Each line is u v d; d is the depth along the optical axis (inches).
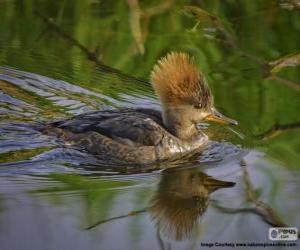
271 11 698.2
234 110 560.4
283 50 647.8
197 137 521.0
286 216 422.3
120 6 714.8
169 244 395.9
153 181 459.8
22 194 434.9
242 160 490.3
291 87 594.9
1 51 641.6
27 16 704.4
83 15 704.4
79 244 390.6
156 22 685.9
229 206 432.5
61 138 510.0
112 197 436.5
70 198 432.5
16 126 522.9
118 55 642.8
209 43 657.0
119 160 492.1
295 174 465.7
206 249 395.5
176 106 517.3
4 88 579.5
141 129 510.0
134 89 594.9
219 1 704.4
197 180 461.7
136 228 408.2
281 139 519.2
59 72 613.6
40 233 397.4
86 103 566.9
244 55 639.8
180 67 518.3
